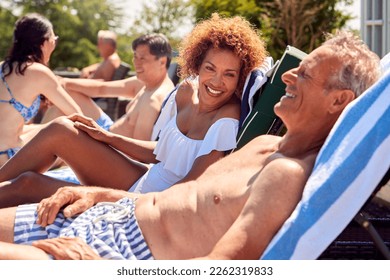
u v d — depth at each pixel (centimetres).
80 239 363
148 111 709
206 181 382
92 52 3503
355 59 357
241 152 387
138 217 389
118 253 370
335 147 333
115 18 3569
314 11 1291
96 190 420
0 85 672
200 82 466
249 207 335
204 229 367
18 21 684
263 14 1288
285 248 320
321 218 320
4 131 667
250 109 454
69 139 474
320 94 357
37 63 679
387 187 522
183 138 473
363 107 337
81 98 825
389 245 383
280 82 445
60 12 3472
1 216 403
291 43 1294
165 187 476
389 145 324
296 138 363
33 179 452
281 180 333
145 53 718
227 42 455
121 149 495
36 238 396
